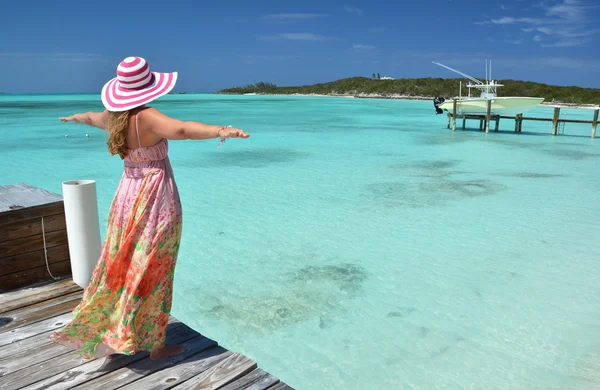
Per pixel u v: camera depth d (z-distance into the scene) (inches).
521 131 943.7
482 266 229.3
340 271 224.1
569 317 179.5
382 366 149.4
